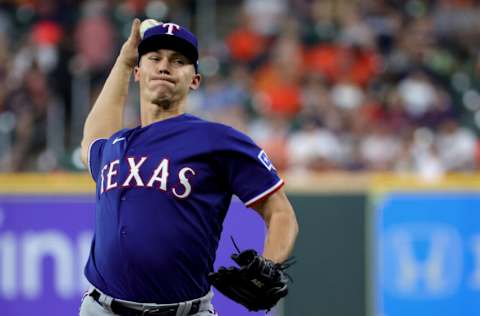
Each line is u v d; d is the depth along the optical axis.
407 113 39.19
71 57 39.94
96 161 14.08
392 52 43.69
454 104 41.50
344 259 27.69
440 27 45.41
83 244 27.44
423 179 28.19
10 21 43.25
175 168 12.77
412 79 41.28
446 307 28.09
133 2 43.72
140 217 12.69
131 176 12.88
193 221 12.73
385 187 27.92
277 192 12.83
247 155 12.76
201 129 13.01
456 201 28.25
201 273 13.00
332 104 37.91
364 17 44.97
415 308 27.91
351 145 35.72
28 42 41.53
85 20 41.38
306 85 41.00
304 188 27.75
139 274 12.70
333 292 27.61
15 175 29.42
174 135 13.02
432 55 43.69
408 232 27.98
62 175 29.00
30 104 37.25
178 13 43.94
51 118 37.28
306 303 27.56
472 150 36.81
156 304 12.75
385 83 41.94
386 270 27.81
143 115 13.68
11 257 27.66
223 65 42.53
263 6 45.09
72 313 27.41
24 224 27.67
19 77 38.53
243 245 27.08
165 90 13.23
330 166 33.78
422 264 28.05
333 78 41.62
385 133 36.31
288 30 43.62
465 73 43.28
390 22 44.88
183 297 12.84
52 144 36.94
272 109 39.94
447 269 28.17
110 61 40.19
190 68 13.44
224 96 39.38
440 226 28.16
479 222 28.33
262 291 11.98
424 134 36.69
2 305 27.61
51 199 27.64
